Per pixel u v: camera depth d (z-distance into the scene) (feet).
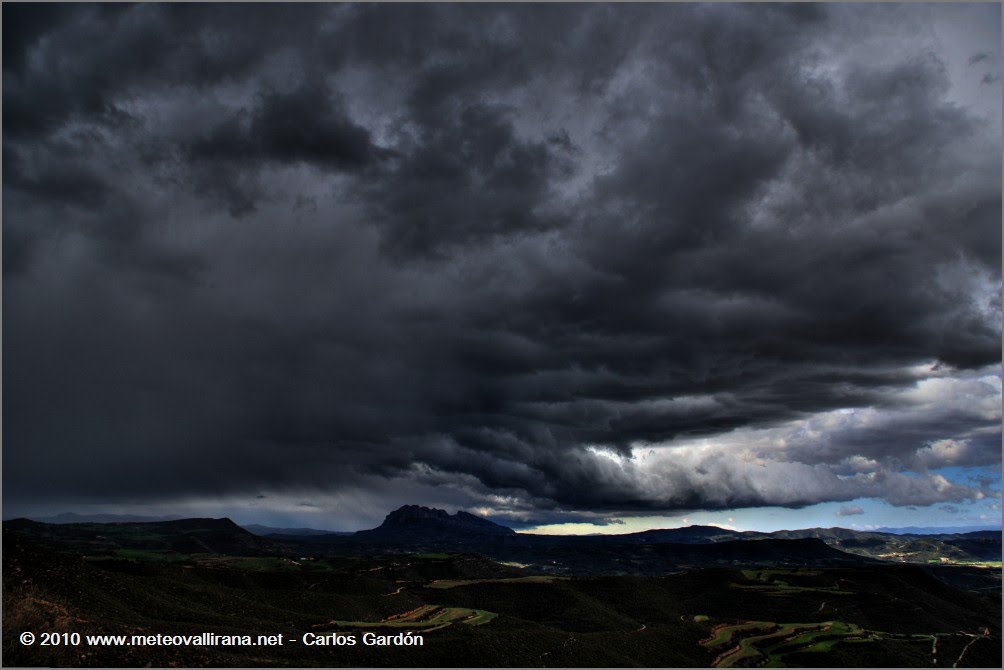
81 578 613.11
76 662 440.86
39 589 549.13
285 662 525.75
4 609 487.20
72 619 508.53
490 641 652.89
